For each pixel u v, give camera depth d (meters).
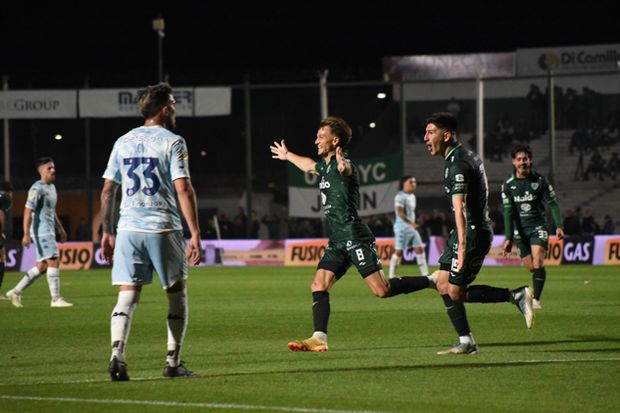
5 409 14.84
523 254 31.38
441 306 33.22
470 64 89.31
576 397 15.59
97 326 27.89
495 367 18.73
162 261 17.28
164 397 15.73
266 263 68.00
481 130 64.50
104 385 16.94
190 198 17.17
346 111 95.88
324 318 20.38
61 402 15.36
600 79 85.69
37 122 97.44
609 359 19.80
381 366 19.03
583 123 86.25
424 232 71.12
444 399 15.44
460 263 19.67
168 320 17.75
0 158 95.50
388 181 67.50
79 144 98.19
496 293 21.70
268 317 30.11
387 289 20.67
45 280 52.72
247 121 68.38
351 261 21.05
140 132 17.48
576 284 43.97
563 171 86.00
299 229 72.81
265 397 15.67
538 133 87.38
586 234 67.81
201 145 98.94
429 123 20.20
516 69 88.19
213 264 68.56
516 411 14.50
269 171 94.69
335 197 20.64
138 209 17.23
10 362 20.20
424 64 90.44
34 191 34.47
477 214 20.36
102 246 17.78
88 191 69.81
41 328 27.34
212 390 16.36
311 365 19.31
